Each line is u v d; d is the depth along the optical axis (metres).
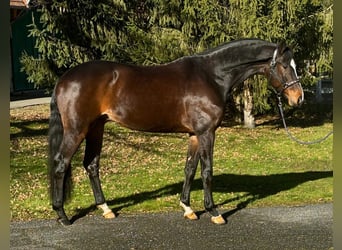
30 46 17.14
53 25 11.17
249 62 4.99
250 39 5.03
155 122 4.87
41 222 5.01
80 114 4.73
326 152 9.20
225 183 6.83
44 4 11.16
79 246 4.31
